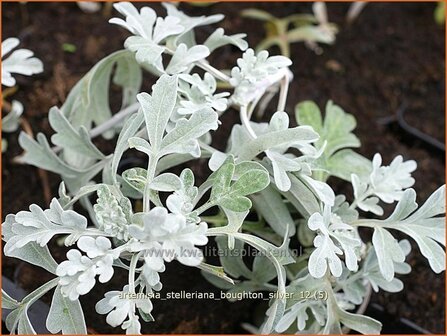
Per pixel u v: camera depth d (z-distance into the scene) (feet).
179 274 0.87
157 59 0.70
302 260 0.79
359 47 1.21
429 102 1.15
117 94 1.07
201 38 1.16
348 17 1.24
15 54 0.78
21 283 0.85
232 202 0.60
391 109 1.13
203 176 0.93
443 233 0.67
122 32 1.16
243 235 0.63
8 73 0.76
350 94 1.14
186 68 0.68
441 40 1.24
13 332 0.66
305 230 0.79
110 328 0.84
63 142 0.75
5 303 0.65
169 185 0.60
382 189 0.72
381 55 1.20
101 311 0.60
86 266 0.59
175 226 0.56
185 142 0.61
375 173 0.72
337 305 0.70
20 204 0.94
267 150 0.65
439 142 1.09
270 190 0.72
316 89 1.14
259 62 0.71
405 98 1.15
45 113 1.04
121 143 0.64
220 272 0.62
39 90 1.06
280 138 0.64
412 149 1.09
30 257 0.64
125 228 0.61
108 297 0.60
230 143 0.77
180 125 0.61
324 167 0.73
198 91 0.68
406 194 0.68
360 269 0.79
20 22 1.16
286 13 1.25
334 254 0.62
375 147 1.07
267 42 1.15
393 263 0.73
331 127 0.84
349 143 0.83
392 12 1.27
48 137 1.01
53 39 1.14
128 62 0.84
